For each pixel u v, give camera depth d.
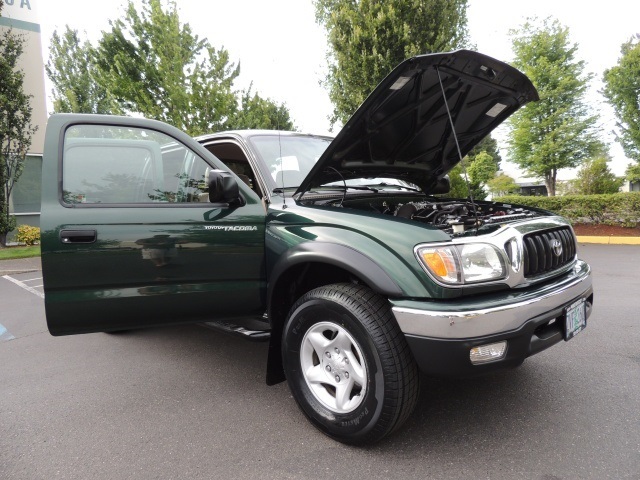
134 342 4.10
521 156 17.97
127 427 2.56
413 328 1.99
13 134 11.23
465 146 3.69
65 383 3.24
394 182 3.92
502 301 2.03
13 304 6.14
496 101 3.17
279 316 2.63
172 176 2.68
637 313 4.42
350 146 2.86
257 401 2.85
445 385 2.92
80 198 2.41
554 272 2.44
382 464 2.11
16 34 12.38
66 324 2.36
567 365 3.18
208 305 2.56
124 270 2.40
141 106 12.43
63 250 2.30
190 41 13.05
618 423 2.39
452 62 2.53
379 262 2.11
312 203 2.63
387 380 2.04
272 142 3.25
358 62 10.62
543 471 2.00
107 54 13.04
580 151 16.88
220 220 2.54
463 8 11.14
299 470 2.09
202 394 2.97
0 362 3.76
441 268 2.00
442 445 2.24
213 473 2.10
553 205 11.71
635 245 9.34
